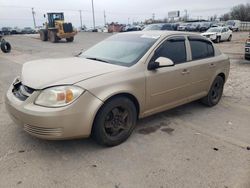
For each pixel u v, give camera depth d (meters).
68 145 3.55
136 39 4.31
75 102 3.01
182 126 4.29
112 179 2.84
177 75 4.19
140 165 3.12
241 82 7.49
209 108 5.24
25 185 2.73
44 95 3.02
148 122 4.42
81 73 3.29
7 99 3.44
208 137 3.89
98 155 3.32
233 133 4.06
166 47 4.12
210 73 4.97
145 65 3.74
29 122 3.04
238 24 49.44
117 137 3.56
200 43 4.89
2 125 4.16
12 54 15.31
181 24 44.97
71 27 26.77
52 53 15.86
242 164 3.17
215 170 3.03
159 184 2.77
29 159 3.20
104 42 4.74
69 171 2.98
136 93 3.61
